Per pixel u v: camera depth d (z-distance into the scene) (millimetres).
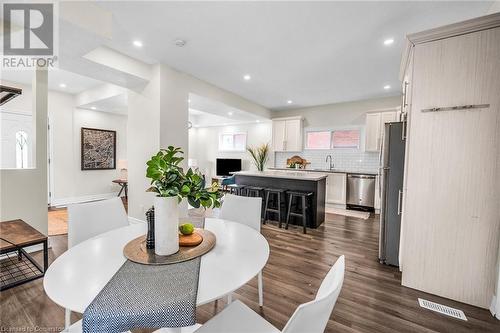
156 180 1264
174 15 2260
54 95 5277
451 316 1812
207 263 1176
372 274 2453
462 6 2094
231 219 2232
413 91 2090
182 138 3771
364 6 2119
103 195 6168
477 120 1853
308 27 2467
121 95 4461
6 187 2672
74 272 1071
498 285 1793
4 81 4402
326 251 3025
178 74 3699
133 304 850
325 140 6344
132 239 1486
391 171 2641
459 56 1889
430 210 2062
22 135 4672
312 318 731
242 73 3844
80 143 5723
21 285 2139
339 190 5469
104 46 2896
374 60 3295
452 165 1958
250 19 2326
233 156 8008
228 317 1150
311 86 4539
